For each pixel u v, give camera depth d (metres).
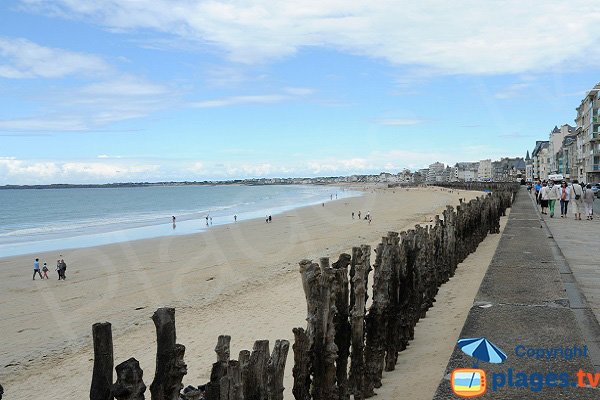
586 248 11.37
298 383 4.21
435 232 10.04
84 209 96.44
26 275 25.78
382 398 5.42
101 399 3.33
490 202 19.66
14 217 78.00
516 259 8.51
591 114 67.12
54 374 11.21
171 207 96.88
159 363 3.61
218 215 67.62
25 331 15.21
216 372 3.62
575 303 5.46
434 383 5.57
